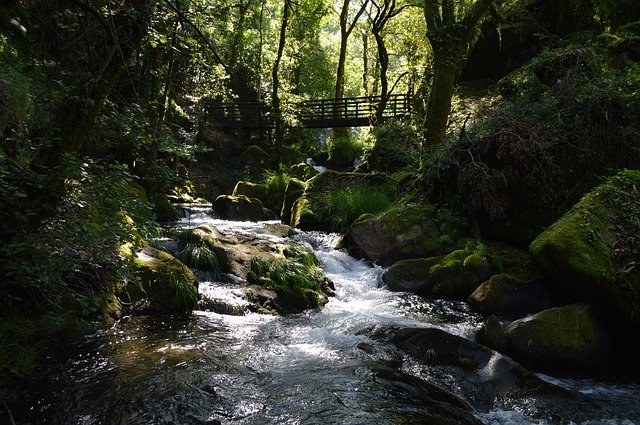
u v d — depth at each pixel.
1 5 1.55
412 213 10.14
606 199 6.96
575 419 4.67
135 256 7.41
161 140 9.95
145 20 4.46
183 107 23.44
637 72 9.67
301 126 24.50
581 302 6.50
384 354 5.80
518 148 8.82
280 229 12.06
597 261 6.20
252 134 26.80
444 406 4.70
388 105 23.61
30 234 4.76
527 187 8.95
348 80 38.56
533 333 5.87
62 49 4.40
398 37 25.77
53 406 4.34
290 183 15.12
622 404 5.02
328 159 24.73
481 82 17.30
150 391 4.69
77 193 5.51
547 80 10.77
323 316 7.33
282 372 5.28
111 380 4.87
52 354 5.31
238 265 8.62
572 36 14.94
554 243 6.38
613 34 12.22
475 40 17.92
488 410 4.86
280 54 22.20
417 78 23.67
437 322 7.10
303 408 4.50
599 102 8.69
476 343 5.85
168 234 9.78
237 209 15.22
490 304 7.48
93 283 6.36
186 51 5.04
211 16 5.82
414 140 15.66
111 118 6.88
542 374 5.69
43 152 5.50
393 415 4.43
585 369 5.81
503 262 8.42
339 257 10.00
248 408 4.47
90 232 5.15
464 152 9.80
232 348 5.91
